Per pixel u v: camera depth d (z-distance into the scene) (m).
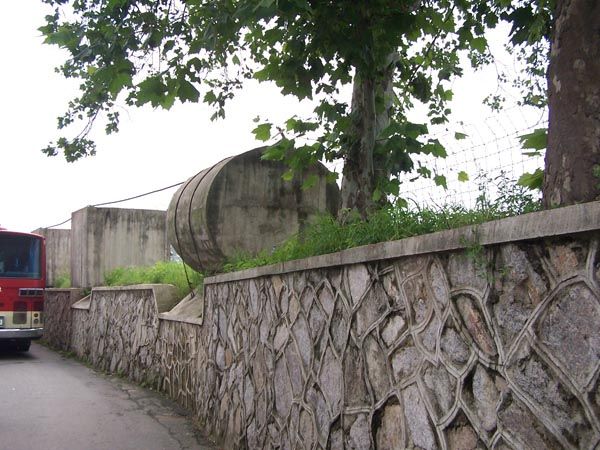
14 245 16.48
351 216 5.25
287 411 5.22
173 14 5.35
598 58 2.78
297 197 9.61
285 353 5.33
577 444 2.29
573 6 2.87
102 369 14.64
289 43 5.11
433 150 4.89
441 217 3.55
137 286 12.66
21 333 16.28
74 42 5.06
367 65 5.16
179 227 10.04
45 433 7.67
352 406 4.05
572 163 2.79
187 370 9.26
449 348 3.06
